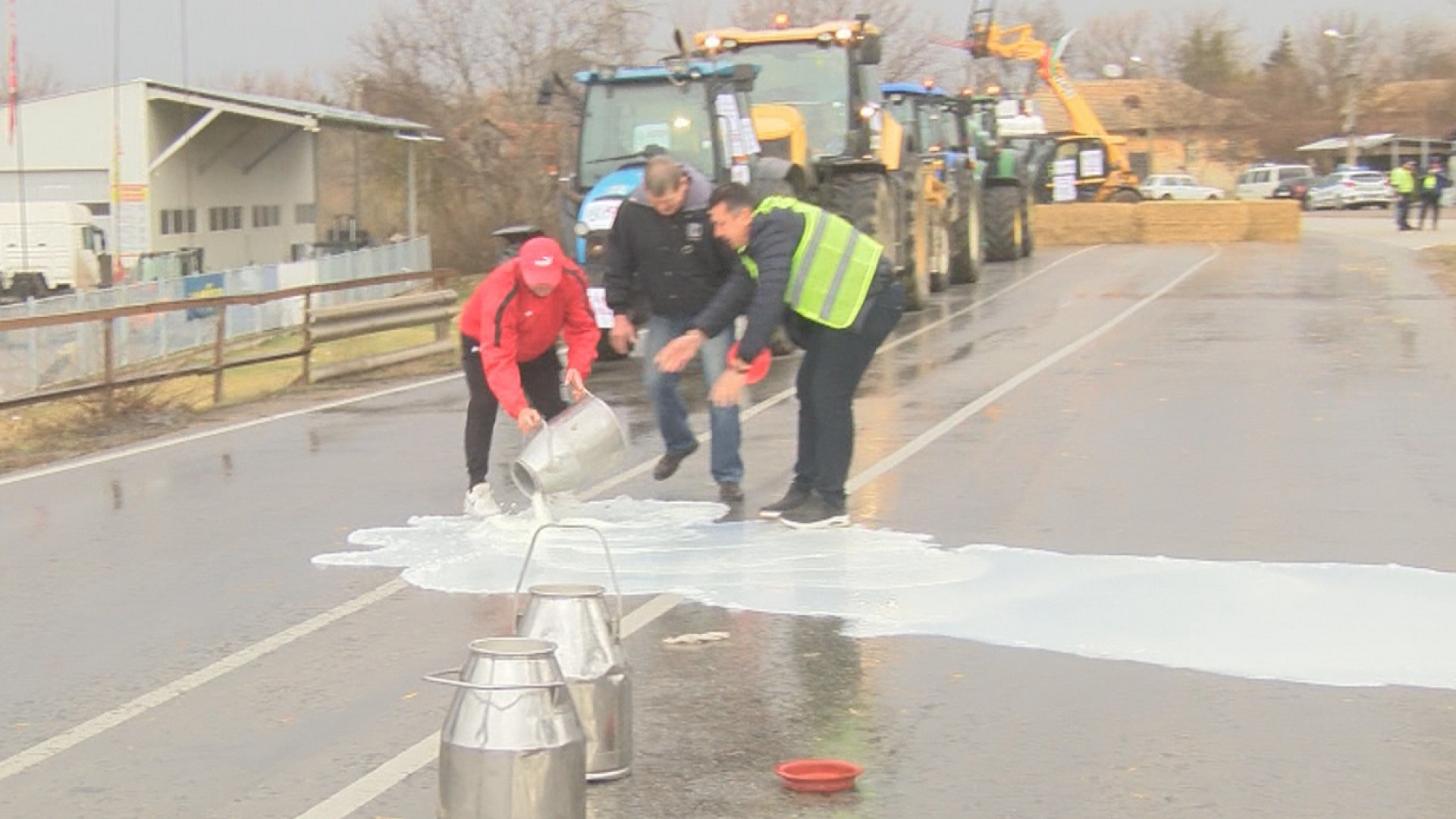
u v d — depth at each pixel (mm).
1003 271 29766
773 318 8359
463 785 4488
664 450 11227
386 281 17781
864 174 20344
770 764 5305
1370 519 8586
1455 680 6004
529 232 11320
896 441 11289
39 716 5996
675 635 6789
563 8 40438
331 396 15562
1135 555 7914
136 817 5020
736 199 8430
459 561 8164
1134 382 13969
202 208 39531
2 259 36000
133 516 9688
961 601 7195
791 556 8047
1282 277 25547
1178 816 4820
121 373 15789
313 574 8023
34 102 38250
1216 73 107250
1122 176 49000
